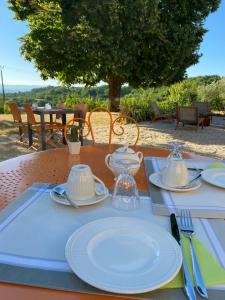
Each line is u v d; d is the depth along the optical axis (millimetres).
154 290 638
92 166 1669
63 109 6254
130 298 618
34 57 10922
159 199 1178
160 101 14539
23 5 10336
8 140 7098
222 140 7488
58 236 873
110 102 13289
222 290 646
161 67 11086
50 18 10477
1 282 667
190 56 11734
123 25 9391
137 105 11258
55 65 11234
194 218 1013
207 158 1890
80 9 8750
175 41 10547
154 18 9367
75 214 1025
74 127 2113
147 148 2223
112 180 1420
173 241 815
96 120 10859
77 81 13695
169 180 1305
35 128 6004
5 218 982
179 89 16219
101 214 1032
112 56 9781
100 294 629
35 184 1336
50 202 1124
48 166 1665
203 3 10789
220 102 15719
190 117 9055
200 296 624
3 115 12641
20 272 698
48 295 630
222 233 908
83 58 10398
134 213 1048
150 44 10422
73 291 640
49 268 715
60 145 6328
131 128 9086
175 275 675
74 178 1118
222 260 760
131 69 10844
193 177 1438
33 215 1009
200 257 763
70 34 9367
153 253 773
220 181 1367
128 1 8906
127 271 696
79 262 720
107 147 2213
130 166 1357
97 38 9086
